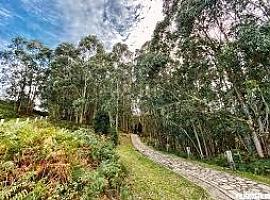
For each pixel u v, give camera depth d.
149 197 10.04
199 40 26.86
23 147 9.27
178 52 30.64
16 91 69.94
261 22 21.16
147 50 32.66
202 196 11.17
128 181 11.22
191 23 25.41
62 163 8.58
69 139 11.20
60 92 65.75
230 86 29.47
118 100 60.78
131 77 59.59
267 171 18.06
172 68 32.34
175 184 13.09
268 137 24.59
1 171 7.85
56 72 66.12
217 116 29.92
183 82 32.78
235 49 23.02
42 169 8.25
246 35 20.50
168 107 33.62
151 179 13.31
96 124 34.06
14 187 6.94
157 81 32.28
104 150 11.88
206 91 32.41
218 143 40.72
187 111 32.84
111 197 8.70
